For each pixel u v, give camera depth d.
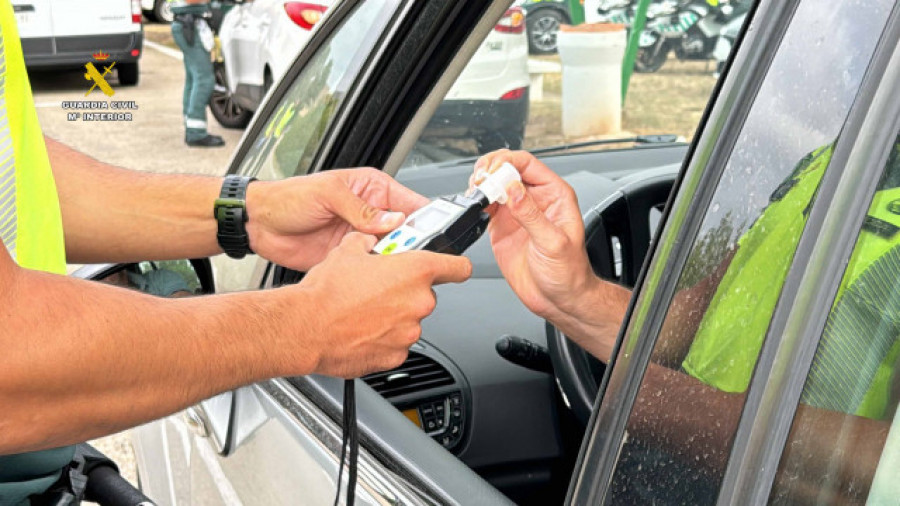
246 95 6.46
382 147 1.31
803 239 0.58
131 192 1.24
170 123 7.54
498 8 1.25
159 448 1.63
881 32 0.56
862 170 0.56
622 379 0.69
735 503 0.59
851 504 0.59
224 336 0.84
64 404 0.78
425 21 1.25
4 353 0.74
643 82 4.16
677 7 3.99
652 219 1.83
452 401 1.48
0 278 0.75
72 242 1.25
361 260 0.93
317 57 1.45
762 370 0.59
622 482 0.68
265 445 1.20
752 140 0.62
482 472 1.50
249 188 1.23
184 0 6.45
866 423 0.59
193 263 1.51
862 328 0.58
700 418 0.62
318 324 0.89
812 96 0.59
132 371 0.80
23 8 8.11
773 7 0.63
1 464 1.03
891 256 0.57
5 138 0.96
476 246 1.85
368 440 1.03
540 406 1.51
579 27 3.29
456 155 2.34
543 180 1.16
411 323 0.94
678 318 0.65
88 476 1.17
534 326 1.62
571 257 1.14
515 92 2.43
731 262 0.62
